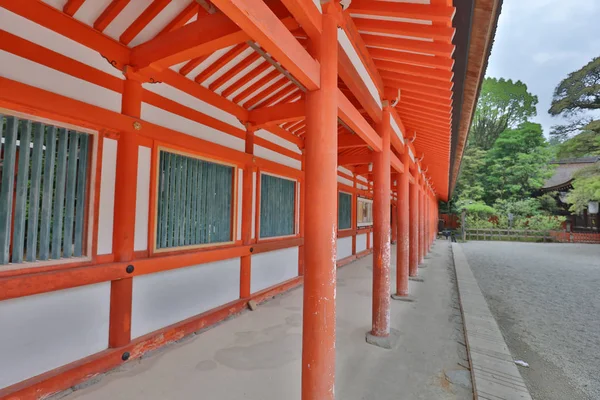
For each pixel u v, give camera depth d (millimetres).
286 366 2479
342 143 4906
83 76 2217
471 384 2332
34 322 1979
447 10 1666
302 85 1831
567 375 2693
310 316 1751
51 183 2121
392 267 7656
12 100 1832
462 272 7020
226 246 3623
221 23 1962
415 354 2824
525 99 30234
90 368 2223
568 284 6590
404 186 4621
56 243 2141
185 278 3080
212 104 3383
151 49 2326
